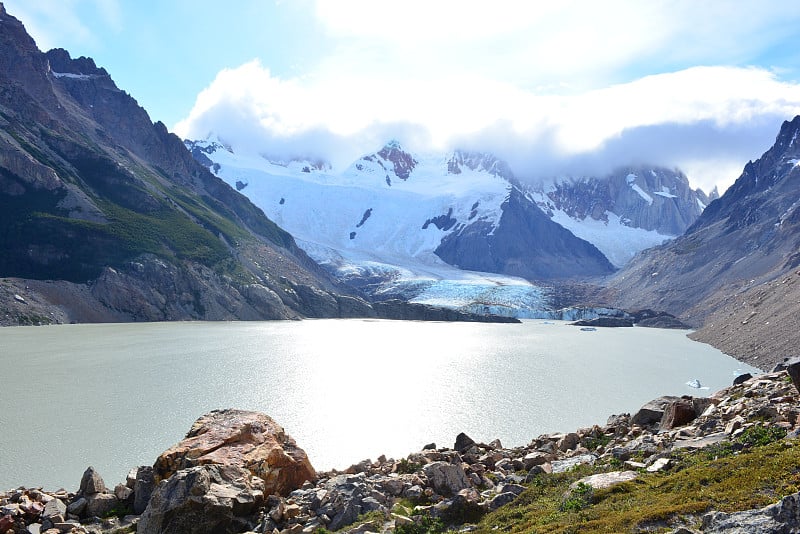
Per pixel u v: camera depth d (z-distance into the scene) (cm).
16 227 18825
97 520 2550
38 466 4291
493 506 2336
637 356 12294
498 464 3042
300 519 2395
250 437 2986
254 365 9325
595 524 1738
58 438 4991
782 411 2583
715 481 1888
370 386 7781
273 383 7738
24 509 2503
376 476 2841
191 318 19575
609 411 6456
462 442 3594
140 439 4994
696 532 1478
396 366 9869
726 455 2245
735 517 1432
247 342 13025
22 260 18225
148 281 19475
